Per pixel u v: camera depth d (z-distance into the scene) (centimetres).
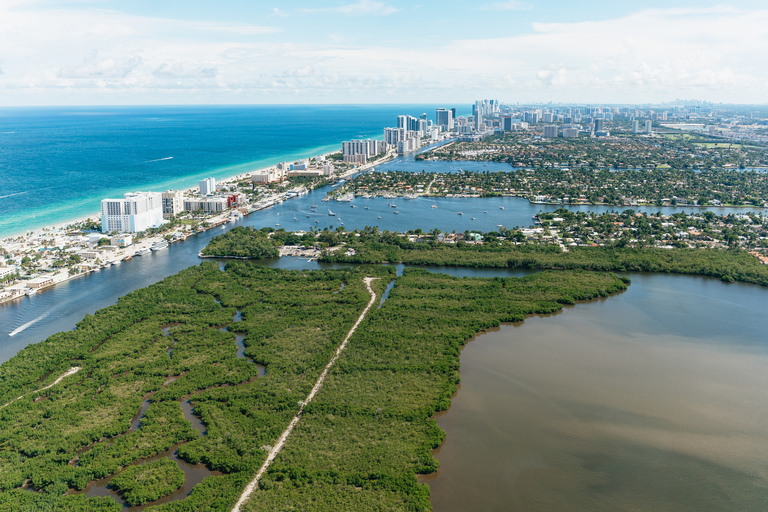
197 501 19800
